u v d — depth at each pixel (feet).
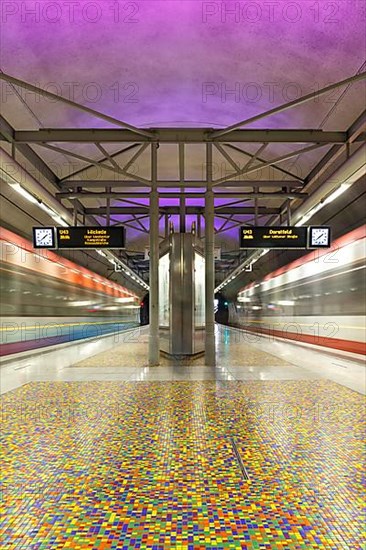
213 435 15.30
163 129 35.42
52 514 9.51
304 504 9.98
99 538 8.50
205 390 23.80
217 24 24.71
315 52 25.76
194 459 12.92
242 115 33.91
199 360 39.45
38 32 24.44
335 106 30.89
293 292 62.54
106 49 26.45
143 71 28.78
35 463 12.60
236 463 12.57
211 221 37.27
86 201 60.29
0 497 10.36
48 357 43.24
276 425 16.56
